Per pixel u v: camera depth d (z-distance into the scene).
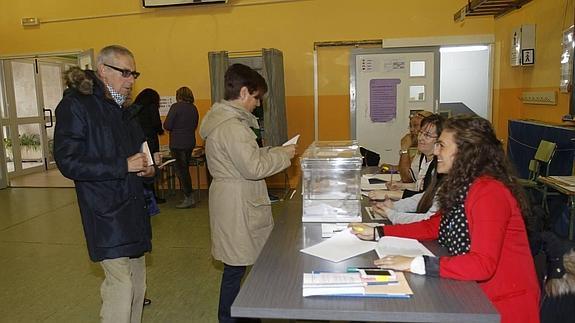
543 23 4.82
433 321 1.21
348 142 2.88
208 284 3.36
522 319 1.47
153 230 4.67
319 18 6.14
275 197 5.88
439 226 1.79
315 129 6.35
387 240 1.77
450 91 6.21
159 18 6.46
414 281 1.41
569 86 4.11
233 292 2.34
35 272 3.64
